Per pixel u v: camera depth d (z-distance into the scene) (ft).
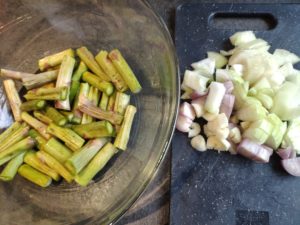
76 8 0.80
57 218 0.76
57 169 0.75
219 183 0.79
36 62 0.85
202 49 0.87
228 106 0.81
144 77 0.78
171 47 0.71
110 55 0.78
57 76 0.80
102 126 0.74
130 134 0.77
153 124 0.76
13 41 0.84
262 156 0.78
